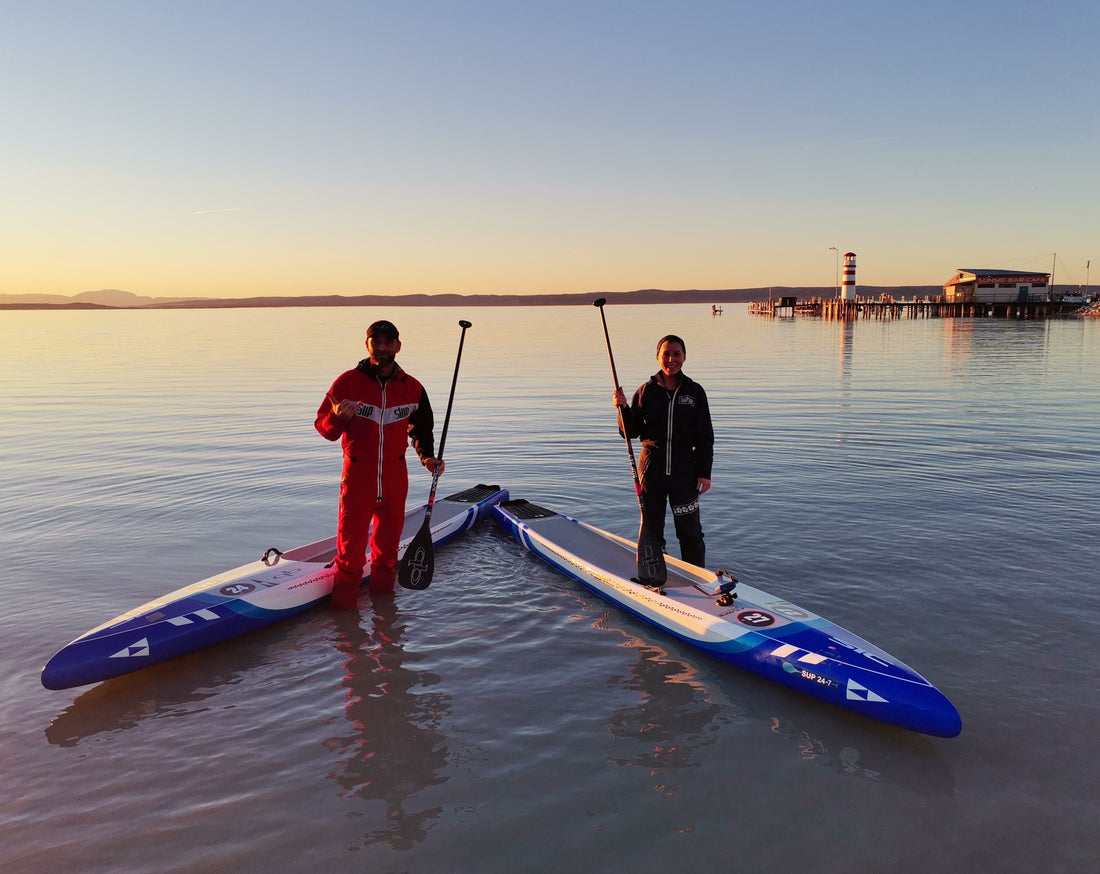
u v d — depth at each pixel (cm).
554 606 507
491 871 256
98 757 329
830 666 372
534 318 10438
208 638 436
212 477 888
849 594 496
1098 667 392
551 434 1195
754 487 795
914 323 5791
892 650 415
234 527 685
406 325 7788
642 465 500
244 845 270
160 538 650
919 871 254
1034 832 273
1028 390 1633
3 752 334
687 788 303
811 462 921
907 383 1817
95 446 1091
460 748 334
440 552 626
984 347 3047
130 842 272
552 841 271
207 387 1905
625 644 446
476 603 513
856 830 276
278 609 476
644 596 477
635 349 3412
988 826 277
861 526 647
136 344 4047
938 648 416
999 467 873
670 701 377
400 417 508
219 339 4553
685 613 446
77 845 271
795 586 512
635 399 507
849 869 255
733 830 277
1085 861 258
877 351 2955
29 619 476
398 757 327
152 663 410
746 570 543
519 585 548
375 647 443
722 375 2112
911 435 1102
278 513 732
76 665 387
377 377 495
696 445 508
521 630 468
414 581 516
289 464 961
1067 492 750
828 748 333
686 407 491
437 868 258
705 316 10831
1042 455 938
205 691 391
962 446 1008
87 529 677
